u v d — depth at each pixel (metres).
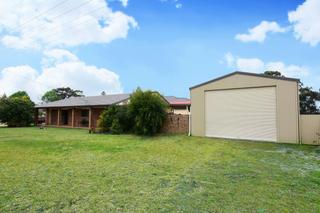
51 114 29.36
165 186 5.02
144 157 8.32
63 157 8.17
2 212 3.68
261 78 13.19
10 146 10.83
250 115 13.55
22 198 4.27
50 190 4.70
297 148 10.59
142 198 4.30
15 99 28.02
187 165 7.09
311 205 3.99
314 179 5.57
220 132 14.68
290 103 12.23
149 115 15.69
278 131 12.53
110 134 16.94
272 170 6.48
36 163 7.18
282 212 3.71
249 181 5.42
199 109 15.60
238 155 8.84
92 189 4.78
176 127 16.62
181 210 3.78
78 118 26.17
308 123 11.95
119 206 3.94
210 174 6.04
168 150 9.93
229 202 4.13
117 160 7.74
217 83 14.88
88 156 8.39
